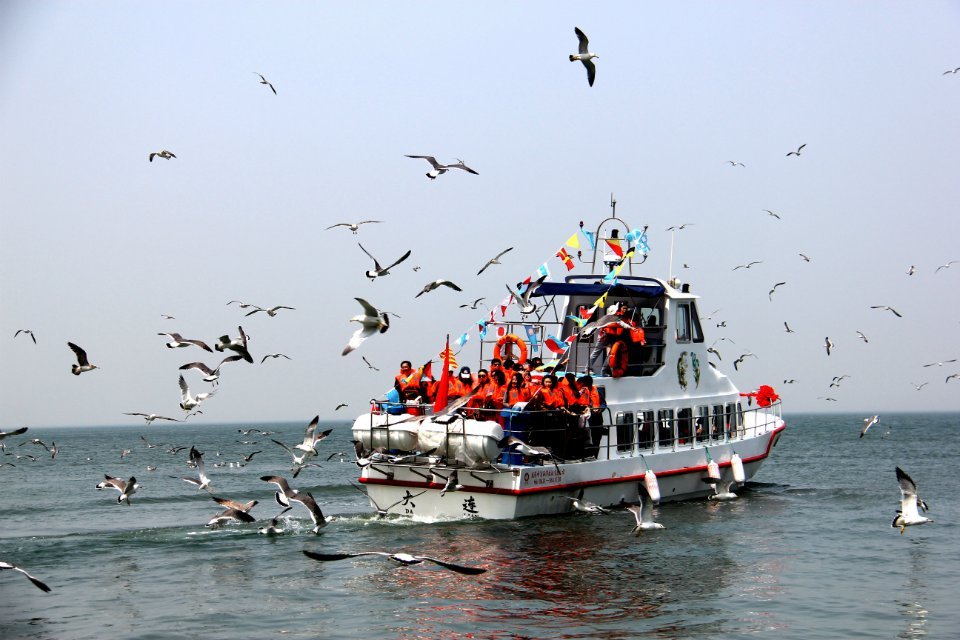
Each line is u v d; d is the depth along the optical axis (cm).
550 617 1727
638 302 2950
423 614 1748
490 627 1672
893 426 14025
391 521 2538
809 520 2703
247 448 8056
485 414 2489
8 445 9938
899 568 2119
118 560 2192
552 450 2509
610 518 2584
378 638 1623
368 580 1989
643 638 1614
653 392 2853
